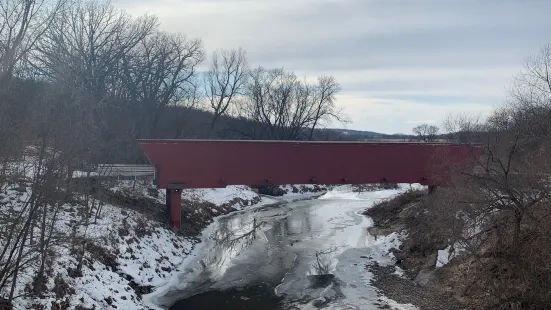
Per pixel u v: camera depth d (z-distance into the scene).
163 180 28.78
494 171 18.42
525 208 16.41
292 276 22.72
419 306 18.45
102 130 28.80
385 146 31.62
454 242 20.58
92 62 40.12
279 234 31.92
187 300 19.47
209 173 29.41
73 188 21.17
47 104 16.80
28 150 15.08
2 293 13.91
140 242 24.08
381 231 31.38
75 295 16.31
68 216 21.70
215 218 37.44
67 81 26.33
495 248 18.77
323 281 21.97
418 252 24.39
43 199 13.38
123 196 29.27
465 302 18.03
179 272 23.20
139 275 20.80
